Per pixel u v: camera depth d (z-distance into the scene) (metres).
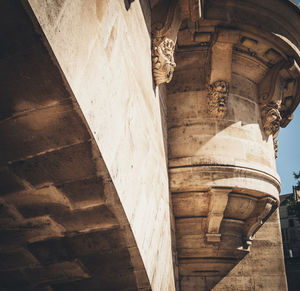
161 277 4.89
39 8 1.91
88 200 3.00
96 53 2.60
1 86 2.26
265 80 7.88
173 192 6.93
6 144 2.58
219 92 7.06
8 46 2.05
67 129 2.48
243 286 7.48
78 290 3.90
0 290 3.82
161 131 6.24
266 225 8.45
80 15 2.35
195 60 7.66
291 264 18.73
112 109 2.91
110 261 3.64
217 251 7.12
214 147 7.00
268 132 7.73
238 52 7.50
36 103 2.33
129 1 3.70
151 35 5.30
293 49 7.14
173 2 5.45
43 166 2.74
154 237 4.46
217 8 6.91
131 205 3.36
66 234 3.35
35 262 3.56
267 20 7.00
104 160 2.69
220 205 6.77
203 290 7.20
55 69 2.14
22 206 3.03
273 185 7.48
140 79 4.15
